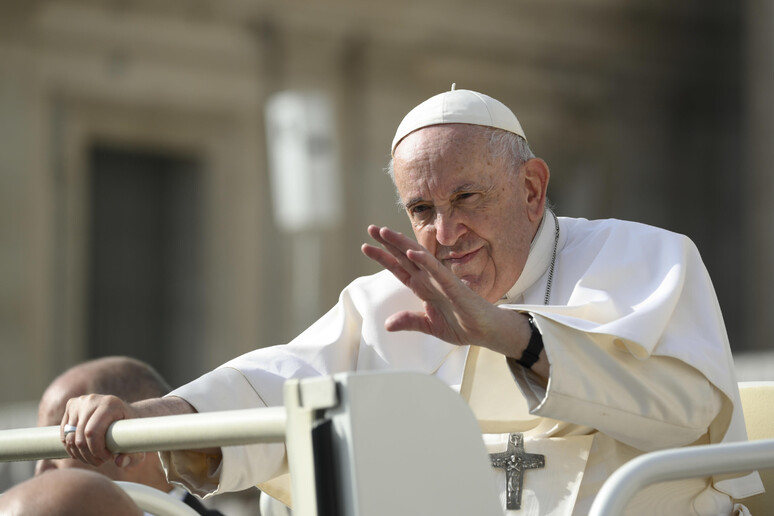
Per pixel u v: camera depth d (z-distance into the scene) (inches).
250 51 2241.6
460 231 414.6
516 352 347.3
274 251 2247.8
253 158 2247.8
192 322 2241.6
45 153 2085.4
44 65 2086.6
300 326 2212.1
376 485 233.6
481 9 2380.7
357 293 453.4
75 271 2121.1
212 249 2240.4
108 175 2190.0
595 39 2485.2
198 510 489.1
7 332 2042.3
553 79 2461.9
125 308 2203.5
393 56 2311.8
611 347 365.7
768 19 2379.4
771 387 424.5
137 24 2159.2
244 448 368.8
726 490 376.5
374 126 2273.6
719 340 387.2
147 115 2185.0
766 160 2375.7
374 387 237.0
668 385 361.1
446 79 2362.2
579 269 426.3
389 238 331.9
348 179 2244.1
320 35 2267.5
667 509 380.2
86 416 319.3
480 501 242.4
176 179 2240.4
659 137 2536.9
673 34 2536.9
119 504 224.5
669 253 407.5
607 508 256.5
